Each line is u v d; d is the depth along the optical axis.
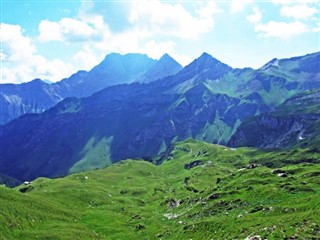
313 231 177.62
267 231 191.75
